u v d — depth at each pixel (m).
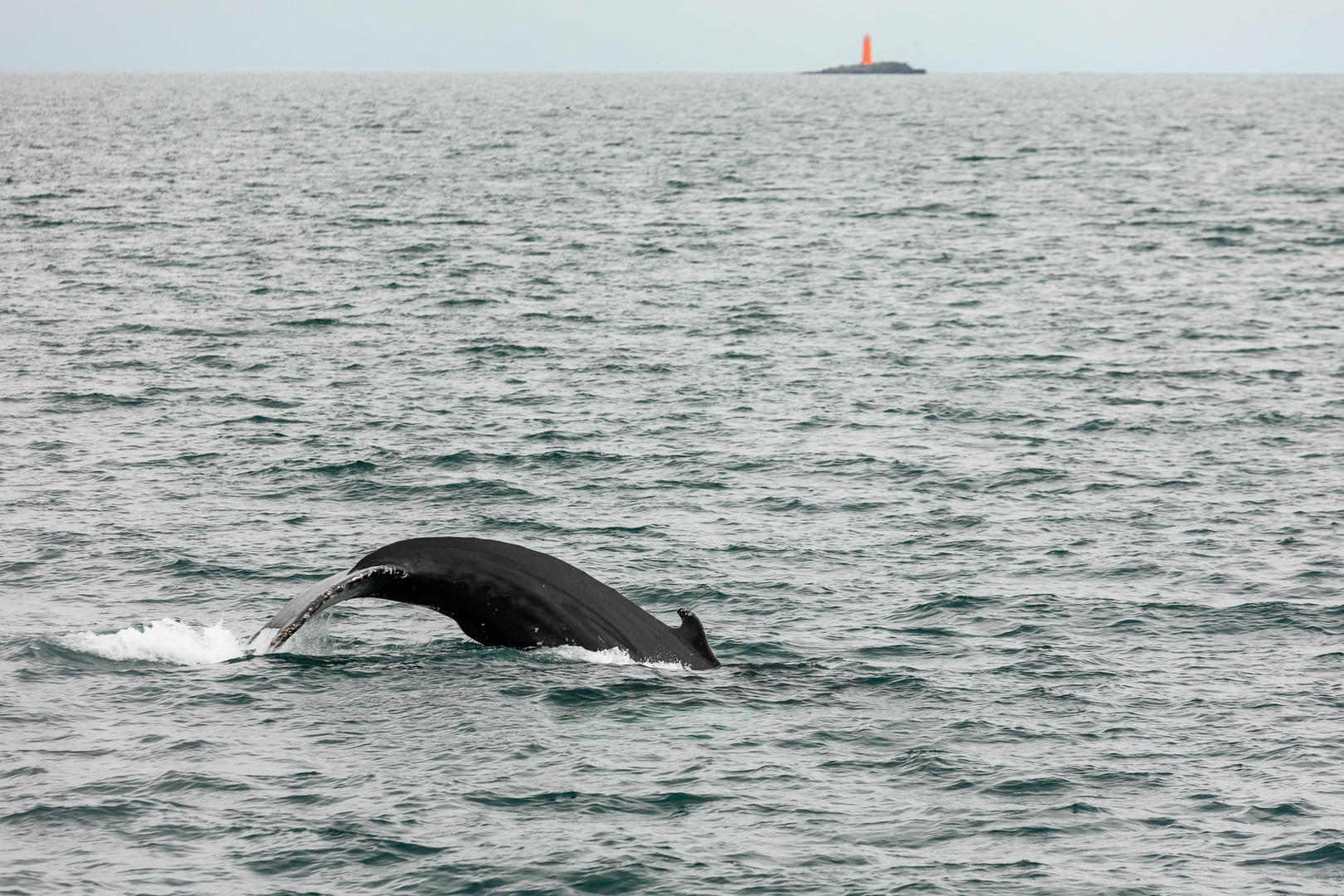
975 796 44.88
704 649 55.84
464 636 58.31
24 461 94.81
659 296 182.00
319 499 87.94
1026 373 132.62
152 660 55.12
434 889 37.94
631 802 43.28
